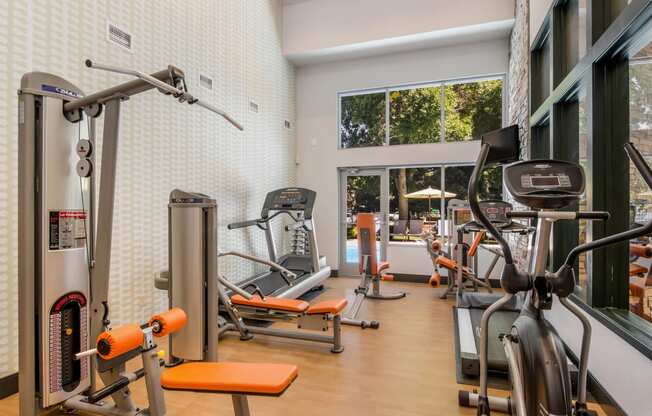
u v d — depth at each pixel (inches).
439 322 161.3
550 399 58.6
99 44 125.4
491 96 244.5
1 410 92.0
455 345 134.3
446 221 252.8
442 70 248.1
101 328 80.4
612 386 85.4
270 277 211.9
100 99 77.8
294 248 266.8
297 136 283.4
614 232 95.6
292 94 277.9
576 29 127.6
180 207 99.3
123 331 61.9
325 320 129.1
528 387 63.1
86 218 88.1
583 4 116.4
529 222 167.2
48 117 80.0
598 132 96.5
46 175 79.7
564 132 134.8
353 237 275.3
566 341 119.6
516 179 63.7
